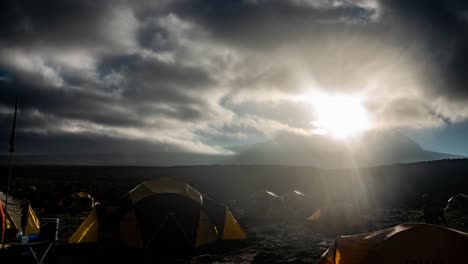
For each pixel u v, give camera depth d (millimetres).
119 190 43812
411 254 7461
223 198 40906
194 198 15008
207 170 106375
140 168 130625
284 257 13062
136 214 14250
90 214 15047
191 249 14141
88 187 47844
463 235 7555
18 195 36844
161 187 15219
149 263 12234
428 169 67188
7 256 10930
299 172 83188
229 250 14430
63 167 145375
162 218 14289
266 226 21781
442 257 7336
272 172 88375
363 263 7770
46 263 11758
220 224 15594
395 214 26859
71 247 14227
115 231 14203
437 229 7664
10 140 11484
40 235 10805
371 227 20656
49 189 44688
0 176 82000
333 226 20453
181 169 115312
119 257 13102
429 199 18234
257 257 12883
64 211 28312
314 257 13055
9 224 13797
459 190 43812
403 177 62219
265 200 26719
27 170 109688
